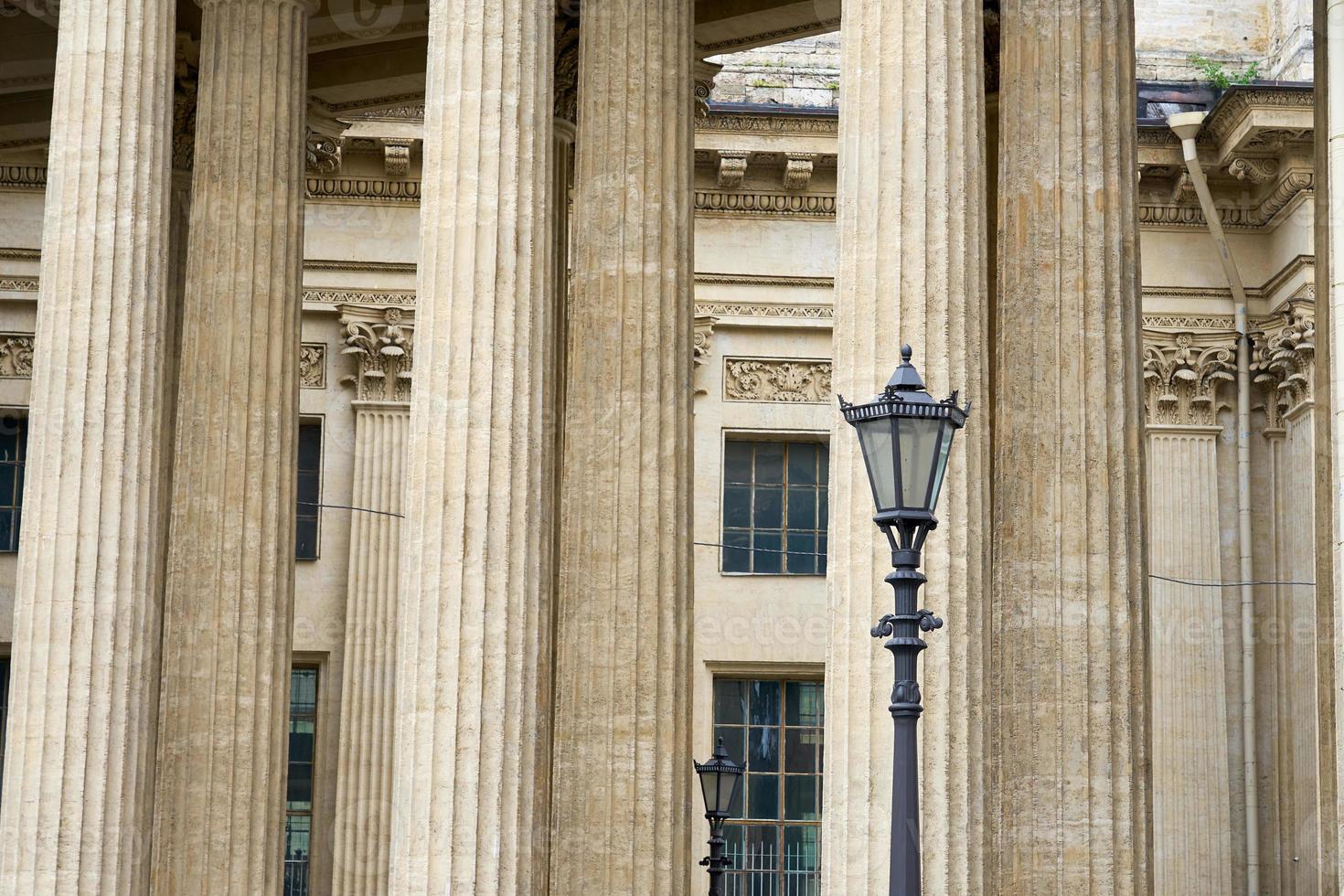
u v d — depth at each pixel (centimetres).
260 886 3122
